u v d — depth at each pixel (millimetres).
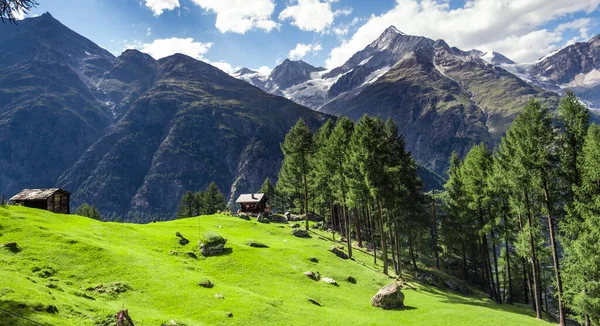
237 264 44094
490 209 57281
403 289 48344
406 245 65562
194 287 33844
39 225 41844
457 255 76125
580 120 38969
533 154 39156
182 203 131375
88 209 125250
